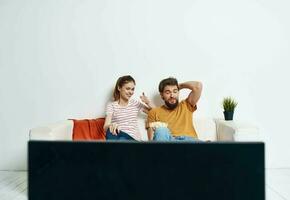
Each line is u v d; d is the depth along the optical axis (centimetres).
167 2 300
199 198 45
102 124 285
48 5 300
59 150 46
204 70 301
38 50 301
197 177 45
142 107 287
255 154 44
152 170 46
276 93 302
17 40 301
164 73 301
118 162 46
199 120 285
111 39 301
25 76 302
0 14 299
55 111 304
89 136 277
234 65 301
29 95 303
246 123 250
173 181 45
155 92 301
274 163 305
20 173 296
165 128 249
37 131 221
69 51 301
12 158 305
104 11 300
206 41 300
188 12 300
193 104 278
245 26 300
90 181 46
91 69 301
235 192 45
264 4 299
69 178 46
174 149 45
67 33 301
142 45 301
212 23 300
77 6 300
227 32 300
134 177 46
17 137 305
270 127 304
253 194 44
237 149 45
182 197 45
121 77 281
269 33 300
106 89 302
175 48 301
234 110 297
